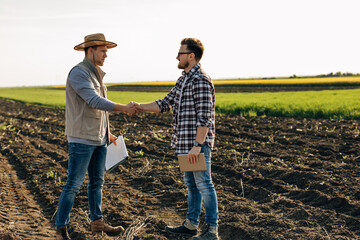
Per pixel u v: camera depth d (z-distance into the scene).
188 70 3.29
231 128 10.49
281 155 6.53
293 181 5.00
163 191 4.87
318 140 8.00
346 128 9.70
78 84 3.19
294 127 10.21
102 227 3.57
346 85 43.59
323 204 4.02
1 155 7.98
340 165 5.69
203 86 3.12
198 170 3.17
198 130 3.12
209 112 3.13
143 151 7.72
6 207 4.46
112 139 3.81
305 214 3.71
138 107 3.52
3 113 20.36
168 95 3.68
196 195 3.46
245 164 5.98
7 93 60.75
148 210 4.23
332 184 4.68
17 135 11.12
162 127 11.73
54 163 6.86
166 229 3.52
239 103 18.30
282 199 4.20
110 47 3.59
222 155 6.76
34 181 5.68
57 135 10.75
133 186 5.30
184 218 3.97
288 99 20.70
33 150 8.42
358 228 3.34
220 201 4.37
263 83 53.84
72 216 4.07
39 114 18.84
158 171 5.86
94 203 3.54
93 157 3.52
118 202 4.43
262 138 8.51
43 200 4.80
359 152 6.55
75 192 3.32
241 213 3.92
